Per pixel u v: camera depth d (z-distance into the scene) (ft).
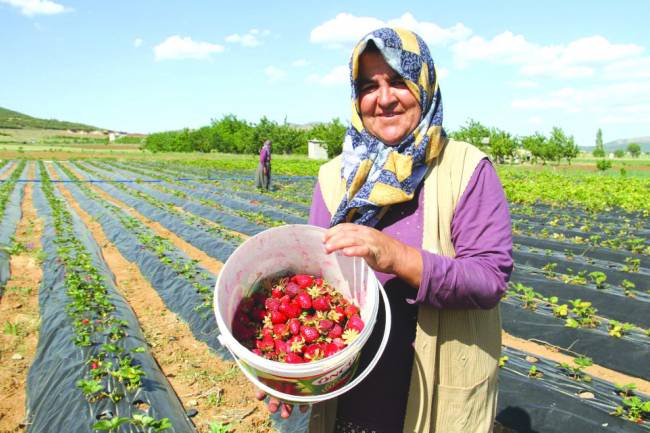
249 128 207.82
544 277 27.84
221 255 35.24
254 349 6.23
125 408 14.08
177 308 24.29
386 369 6.58
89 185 83.87
